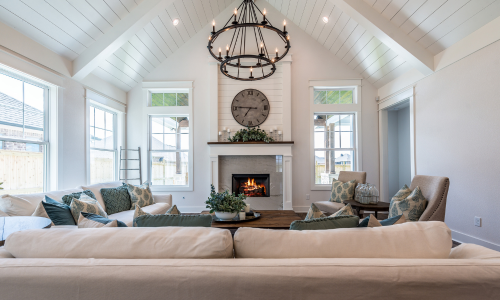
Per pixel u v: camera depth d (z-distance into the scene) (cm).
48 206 226
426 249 115
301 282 98
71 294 98
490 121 291
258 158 550
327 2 436
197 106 546
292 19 544
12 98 307
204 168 544
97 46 384
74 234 117
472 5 288
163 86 547
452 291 98
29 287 99
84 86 419
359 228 123
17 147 312
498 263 102
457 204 337
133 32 397
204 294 98
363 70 523
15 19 288
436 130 374
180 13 470
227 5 550
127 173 554
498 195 283
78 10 328
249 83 547
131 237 115
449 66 350
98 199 337
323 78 545
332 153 558
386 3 357
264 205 546
